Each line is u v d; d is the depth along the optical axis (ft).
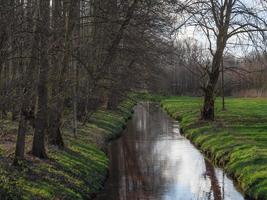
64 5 63.26
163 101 283.79
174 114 199.11
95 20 69.82
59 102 75.20
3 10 39.55
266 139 99.66
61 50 59.62
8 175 52.26
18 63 47.16
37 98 65.57
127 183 73.97
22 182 52.19
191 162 93.50
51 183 56.24
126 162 92.94
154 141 124.47
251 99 282.15
